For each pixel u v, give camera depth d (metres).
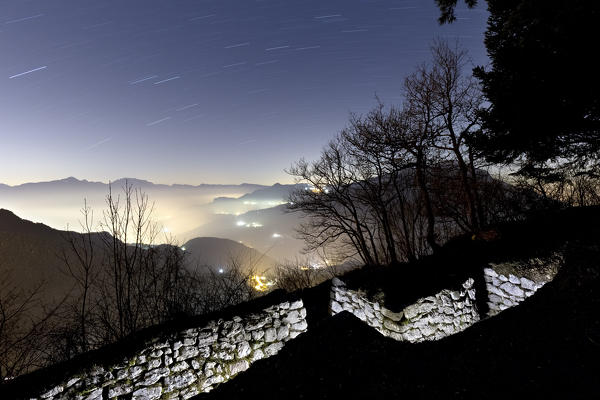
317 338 2.98
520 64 7.29
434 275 7.45
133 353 5.05
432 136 13.29
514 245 7.80
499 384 2.22
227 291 8.93
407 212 17.88
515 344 2.76
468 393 2.14
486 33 8.86
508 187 13.94
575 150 7.90
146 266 8.05
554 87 6.86
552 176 10.12
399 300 6.41
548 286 4.10
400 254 17.50
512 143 8.36
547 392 2.08
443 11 7.83
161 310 7.96
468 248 8.89
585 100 6.62
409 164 14.12
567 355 2.44
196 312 8.16
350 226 17.47
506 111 7.96
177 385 5.28
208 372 5.55
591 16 5.23
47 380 4.49
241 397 2.34
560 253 6.54
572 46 5.90
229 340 5.83
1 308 7.77
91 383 4.71
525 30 6.32
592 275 3.68
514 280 7.05
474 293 7.54
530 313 3.40
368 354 2.66
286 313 6.49
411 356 2.67
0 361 7.00
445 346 3.03
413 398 2.11
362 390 2.21
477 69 8.70
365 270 8.76
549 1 5.32
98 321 7.60
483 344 2.90
